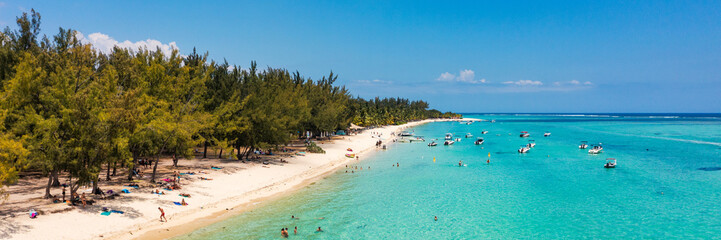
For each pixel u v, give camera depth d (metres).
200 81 53.88
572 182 54.34
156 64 47.47
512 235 32.50
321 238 31.02
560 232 33.16
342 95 138.62
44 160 31.19
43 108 34.12
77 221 29.84
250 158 67.12
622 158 80.31
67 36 46.78
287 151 79.88
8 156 28.61
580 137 141.50
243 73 74.94
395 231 33.19
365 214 38.06
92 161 33.72
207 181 47.41
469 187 50.81
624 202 43.06
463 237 31.89
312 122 101.25
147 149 45.22
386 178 57.19
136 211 33.91
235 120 60.22
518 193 47.44
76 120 32.56
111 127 34.47
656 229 33.91
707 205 41.50
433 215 38.00
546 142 121.06
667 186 51.28
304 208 39.75
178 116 47.22
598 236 32.28
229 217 35.75
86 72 37.84
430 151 95.81
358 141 116.94
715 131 171.62
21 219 28.53
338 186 50.97
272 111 65.25
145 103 43.00
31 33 44.47
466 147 105.81
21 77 31.61
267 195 45.12
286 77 110.62
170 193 40.41
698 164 71.06
